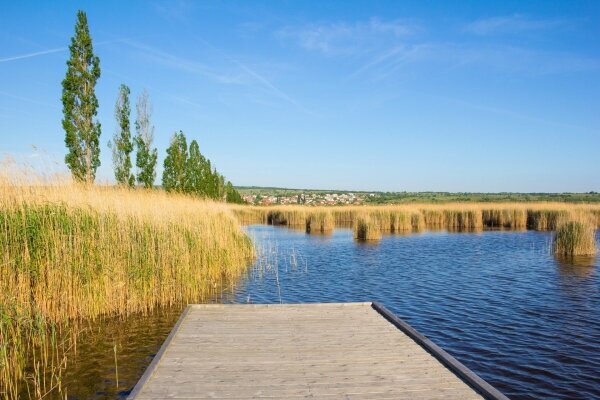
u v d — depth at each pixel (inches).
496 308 509.4
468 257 919.7
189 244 585.6
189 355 257.8
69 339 369.4
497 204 1941.4
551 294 576.7
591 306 514.6
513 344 387.9
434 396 201.9
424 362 246.2
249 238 952.9
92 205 498.9
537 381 313.6
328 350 266.8
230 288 615.2
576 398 288.8
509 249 1038.4
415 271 762.2
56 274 417.1
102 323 435.8
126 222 509.0
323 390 208.7
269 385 214.7
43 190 466.6
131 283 480.7
